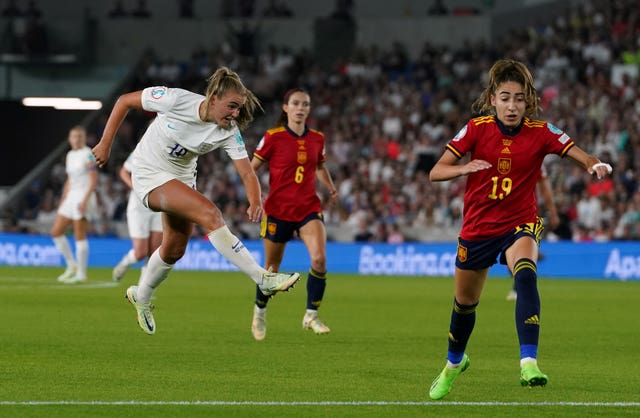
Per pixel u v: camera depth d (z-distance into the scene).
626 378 26.42
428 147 96.44
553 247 79.06
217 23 120.69
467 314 22.75
